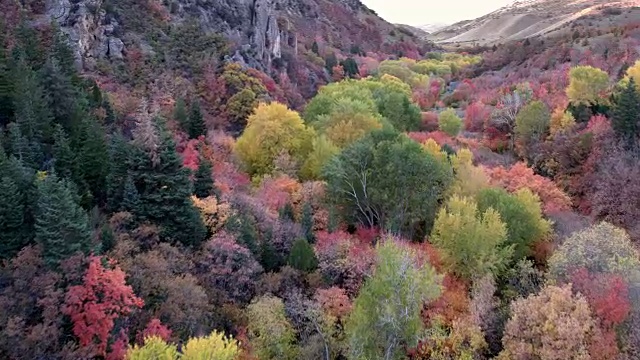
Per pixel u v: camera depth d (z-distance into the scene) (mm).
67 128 47781
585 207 52875
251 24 98688
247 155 60938
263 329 30656
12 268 27594
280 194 49062
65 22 70188
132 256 32531
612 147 55188
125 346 26047
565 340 27609
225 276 34219
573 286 31594
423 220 46688
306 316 32062
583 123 63781
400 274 29859
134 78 71562
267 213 43781
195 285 31812
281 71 101688
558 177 59062
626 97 56156
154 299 29672
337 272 37125
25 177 33062
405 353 31844
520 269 39219
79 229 27781
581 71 69875
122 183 37625
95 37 73250
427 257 36562
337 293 33875
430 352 32312
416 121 79438
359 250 38625
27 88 45344
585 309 28031
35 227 29031
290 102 91125
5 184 30500
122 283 26578
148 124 37719
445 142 67812
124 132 57656
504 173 54594
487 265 38188
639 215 46969
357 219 50062
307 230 43000
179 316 28781
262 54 96062
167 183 36500
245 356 29484
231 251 35188
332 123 64000
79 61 67500
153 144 36500
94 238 30625
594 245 34375
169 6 89375
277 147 60594
